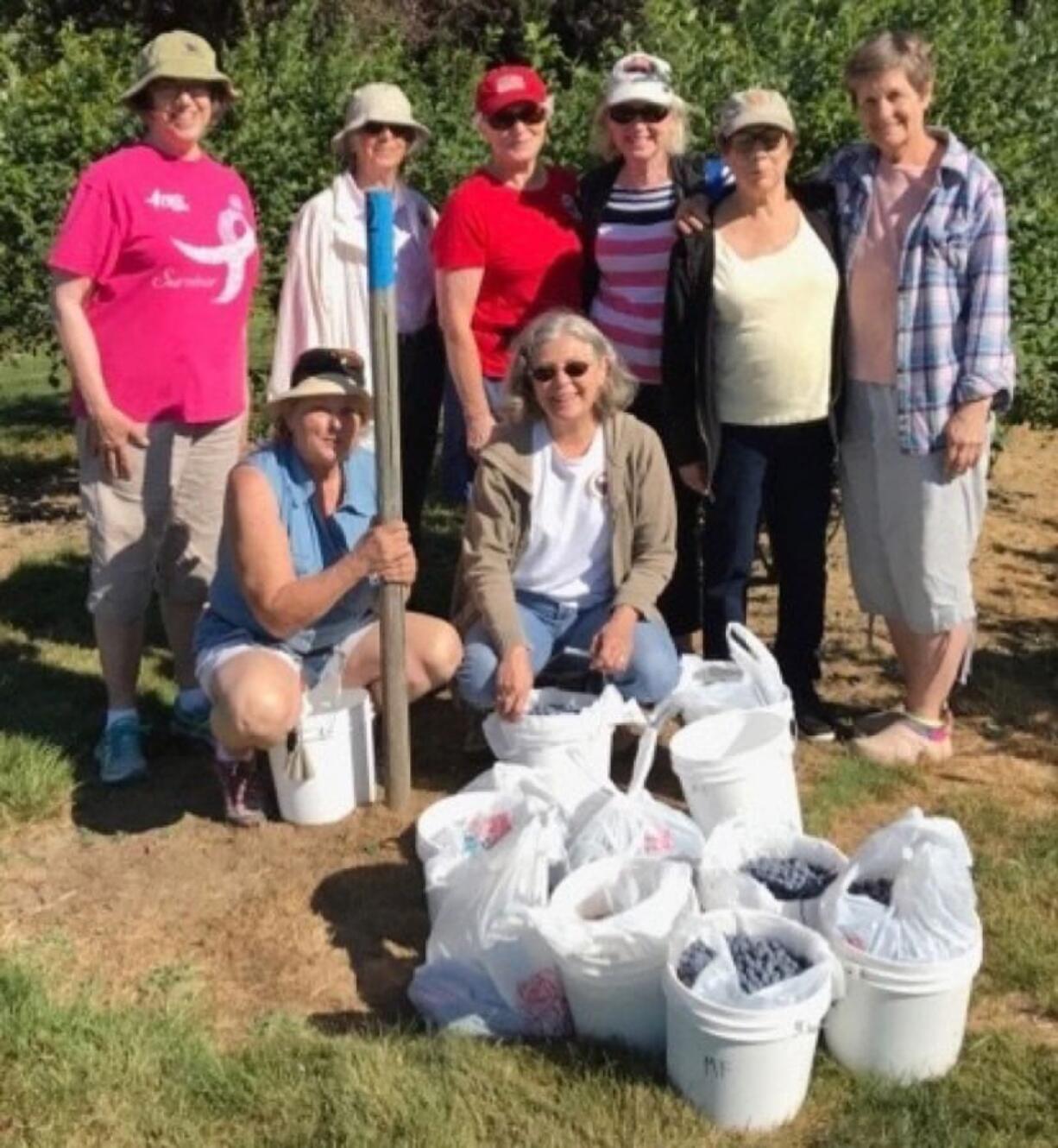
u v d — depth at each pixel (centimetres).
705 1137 314
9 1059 339
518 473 450
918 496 459
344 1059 337
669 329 470
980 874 417
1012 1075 334
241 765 446
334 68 808
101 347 465
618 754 494
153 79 448
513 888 352
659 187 496
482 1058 336
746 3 648
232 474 435
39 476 895
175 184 458
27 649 605
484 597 449
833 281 459
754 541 490
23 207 762
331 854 439
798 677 507
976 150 591
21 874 429
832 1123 318
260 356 847
